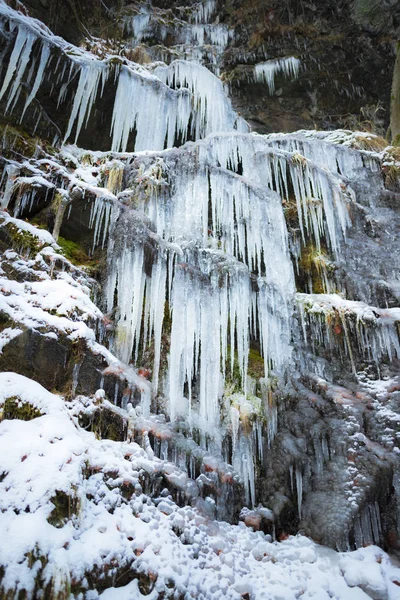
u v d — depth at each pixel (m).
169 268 4.95
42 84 5.74
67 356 4.01
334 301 5.75
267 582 3.58
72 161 5.86
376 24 9.08
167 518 3.47
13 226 4.81
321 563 3.97
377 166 7.41
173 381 4.51
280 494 4.60
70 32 6.90
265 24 9.50
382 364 5.52
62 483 2.84
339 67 9.70
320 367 5.53
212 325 4.95
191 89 7.31
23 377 3.54
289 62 9.70
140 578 2.86
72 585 2.55
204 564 3.38
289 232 6.52
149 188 5.60
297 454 4.82
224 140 6.40
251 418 4.80
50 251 4.78
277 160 6.53
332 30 9.33
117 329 4.73
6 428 3.07
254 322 5.38
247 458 4.66
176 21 9.77
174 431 4.38
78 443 3.23
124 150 6.43
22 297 4.18
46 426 3.20
